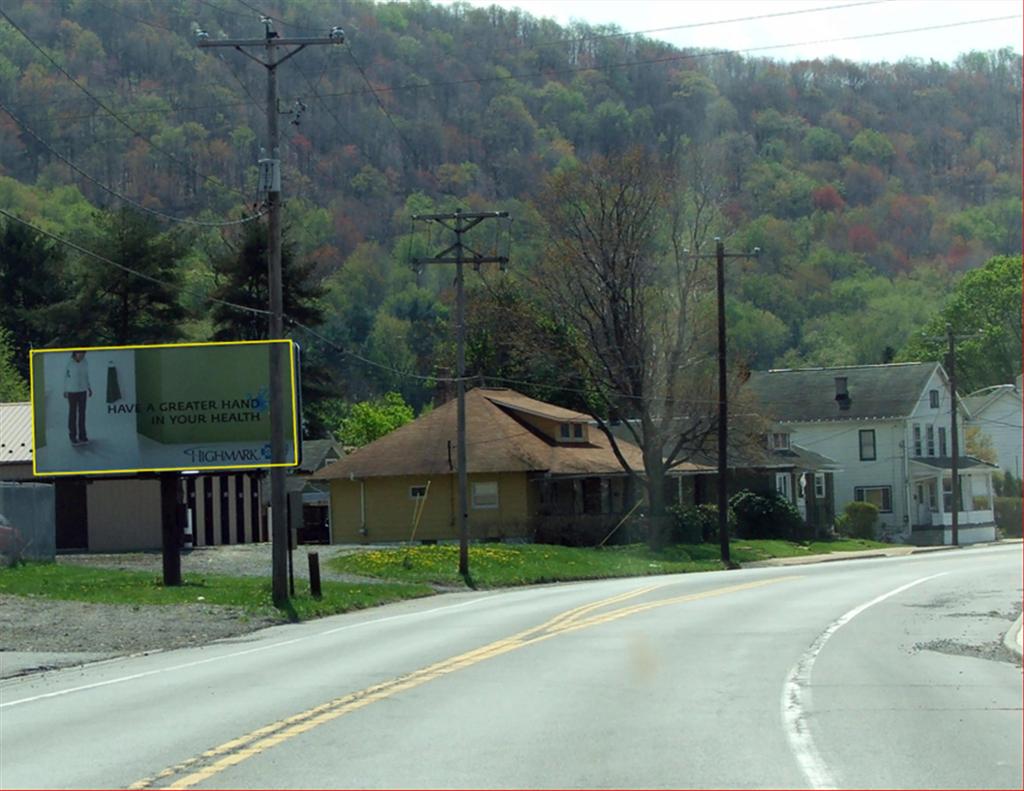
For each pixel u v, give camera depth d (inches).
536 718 678.5
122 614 1386.6
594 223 2871.6
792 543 3356.3
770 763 554.9
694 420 3036.4
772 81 7519.7
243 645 1181.1
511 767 552.7
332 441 3983.8
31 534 1993.1
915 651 986.1
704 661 924.6
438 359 4143.7
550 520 2999.5
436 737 625.9
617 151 3316.9
